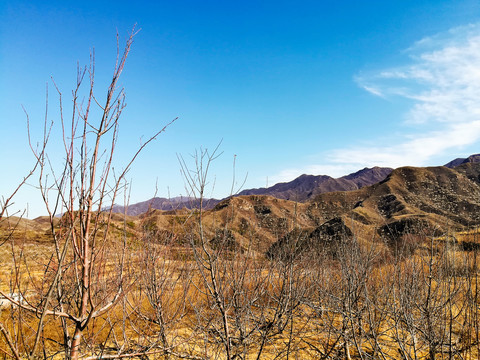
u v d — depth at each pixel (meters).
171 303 4.01
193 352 4.04
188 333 4.70
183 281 3.66
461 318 4.07
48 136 1.91
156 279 3.44
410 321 3.81
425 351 4.86
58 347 3.90
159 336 3.43
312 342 5.60
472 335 3.69
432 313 3.75
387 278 4.50
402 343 3.96
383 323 5.54
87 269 1.96
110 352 3.06
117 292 2.24
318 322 5.38
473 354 3.59
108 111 2.03
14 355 1.63
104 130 2.01
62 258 1.72
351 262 4.58
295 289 3.86
